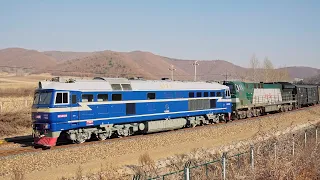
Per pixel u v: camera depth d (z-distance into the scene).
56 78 23.69
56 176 16.08
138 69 169.00
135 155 20.19
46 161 17.80
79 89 23.14
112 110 25.14
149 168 17.52
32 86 76.31
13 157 17.48
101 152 19.95
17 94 55.94
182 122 31.16
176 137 24.61
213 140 25.41
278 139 20.22
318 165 17.48
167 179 15.95
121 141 21.94
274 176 15.02
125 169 17.44
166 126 29.55
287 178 15.20
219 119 36.78
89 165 17.95
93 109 23.91
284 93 51.19
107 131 24.97
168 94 29.62
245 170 16.06
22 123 32.50
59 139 24.58
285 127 31.70
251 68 104.19
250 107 41.69
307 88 59.31
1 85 79.56
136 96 26.94
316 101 64.06
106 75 150.25
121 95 25.84
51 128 21.58
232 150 22.89
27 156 17.81
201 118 33.62
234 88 39.00
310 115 45.28
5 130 29.59
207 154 21.34
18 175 15.34
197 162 19.12
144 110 27.52
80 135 23.47
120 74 154.25
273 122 35.69
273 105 47.22
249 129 31.11
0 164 16.64
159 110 28.73
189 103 31.61
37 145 22.42
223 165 15.41
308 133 28.25
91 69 161.25
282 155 17.06
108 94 24.95
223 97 36.12
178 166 18.48
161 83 29.38
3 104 41.34
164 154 20.67
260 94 44.09
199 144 23.80
